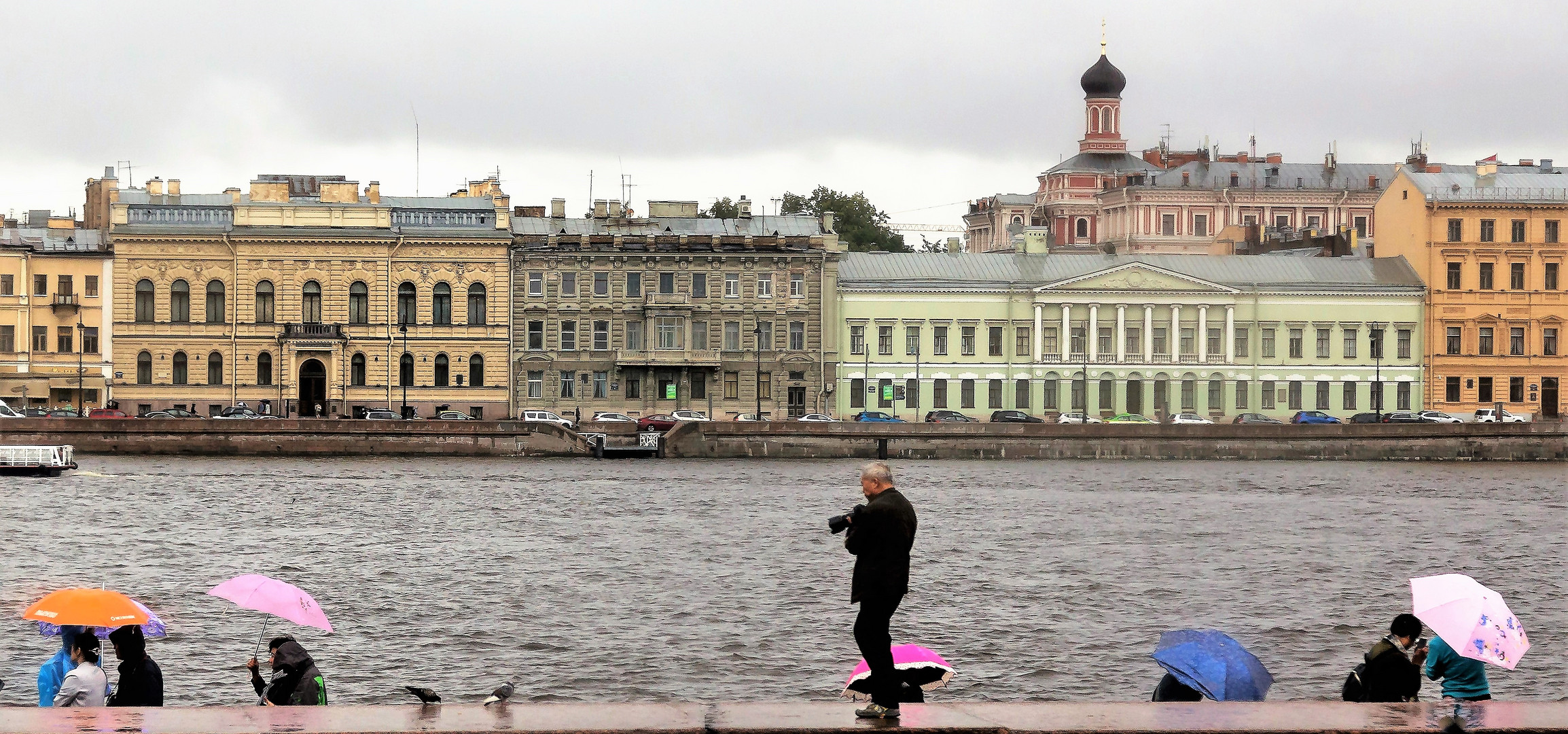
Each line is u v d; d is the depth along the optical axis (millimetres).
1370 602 60031
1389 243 162500
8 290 141750
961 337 151500
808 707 27828
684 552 71500
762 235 148625
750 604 58031
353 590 60156
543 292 146500
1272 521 86125
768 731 26219
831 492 99938
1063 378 151750
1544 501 98562
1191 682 30516
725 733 26203
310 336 143375
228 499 90750
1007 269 155500
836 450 128625
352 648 49812
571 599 58719
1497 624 31094
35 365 142375
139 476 104562
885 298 150375
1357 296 155375
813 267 148875
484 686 45312
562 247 146000
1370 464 128375
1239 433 131000
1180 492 102625
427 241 144625
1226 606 58875
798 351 148625
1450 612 31344
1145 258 158625
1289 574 67125
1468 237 156500
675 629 53188
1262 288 154000
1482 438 132250
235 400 143625
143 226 142750
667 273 147750
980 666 48312
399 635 51719
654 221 150500
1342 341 155500
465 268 145500
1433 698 41625
